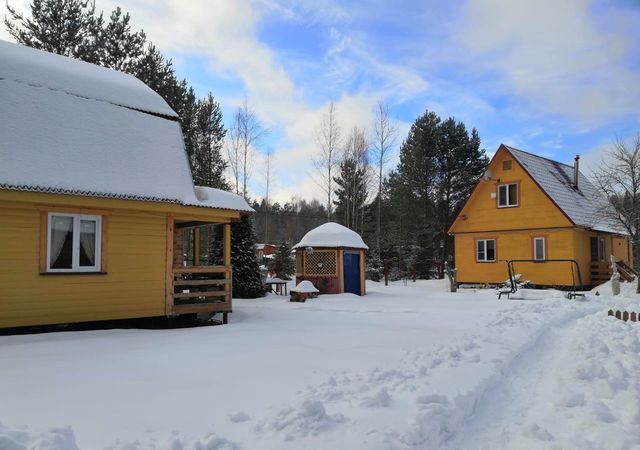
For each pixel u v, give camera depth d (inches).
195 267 472.1
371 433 152.6
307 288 731.4
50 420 167.5
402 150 1599.4
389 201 1670.8
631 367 262.1
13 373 237.1
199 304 468.1
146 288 441.7
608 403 204.4
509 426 180.5
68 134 421.1
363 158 1652.3
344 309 590.6
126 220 435.2
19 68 434.6
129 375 233.3
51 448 129.8
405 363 256.2
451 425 172.1
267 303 684.7
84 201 399.2
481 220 1059.3
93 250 419.2
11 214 378.0
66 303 398.6
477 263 1061.8
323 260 840.9
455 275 959.0
